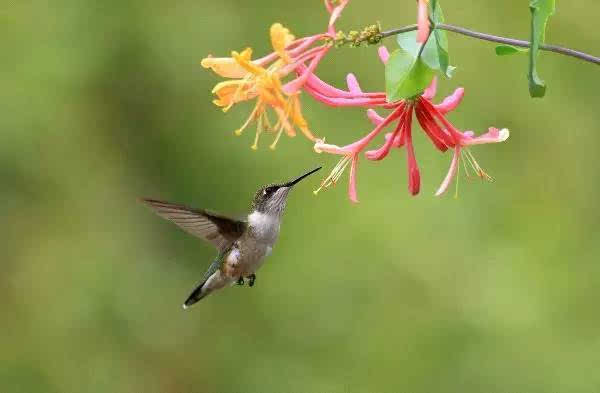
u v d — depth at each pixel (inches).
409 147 198.7
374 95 195.5
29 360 565.9
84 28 598.2
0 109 577.6
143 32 603.5
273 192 273.9
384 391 526.9
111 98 605.6
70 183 592.7
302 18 619.2
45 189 590.2
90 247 589.6
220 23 612.7
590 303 533.0
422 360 530.3
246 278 275.6
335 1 184.7
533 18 180.5
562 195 561.9
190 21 610.5
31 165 585.3
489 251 546.9
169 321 584.1
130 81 607.2
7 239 583.8
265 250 273.4
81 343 570.6
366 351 539.5
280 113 174.9
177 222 266.8
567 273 541.0
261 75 173.8
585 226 556.4
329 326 548.4
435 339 533.6
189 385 569.6
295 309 556.4
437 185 552.1
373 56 588.4
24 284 580.7
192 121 606.9
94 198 599.5
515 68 573.3
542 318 527.8
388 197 555.5
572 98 570.6
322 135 572.7
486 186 558.3
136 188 609.0
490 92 574.9
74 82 591.8
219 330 574.2
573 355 518.0
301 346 550.9
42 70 585.0
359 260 550.9
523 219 556.1
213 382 564.1
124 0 603.8
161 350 575.2
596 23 573.0
